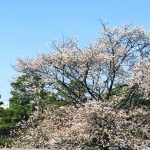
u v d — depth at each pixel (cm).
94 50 2997
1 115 4312
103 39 3105
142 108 2873
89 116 2602
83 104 2753
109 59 2955
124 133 2608
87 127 2609
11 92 4234
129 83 2862
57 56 3008
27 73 3134
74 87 3059
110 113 2602
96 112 2581
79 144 2641
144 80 2809
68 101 3111
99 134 2614
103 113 2589
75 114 2780
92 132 2616
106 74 3044
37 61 3077
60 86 3066
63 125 2861
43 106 3145
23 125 3133
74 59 2977
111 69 3012
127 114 2873
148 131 2802
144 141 2645
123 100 2950
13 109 4284
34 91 3147
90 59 2962
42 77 3088
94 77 3030
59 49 3094
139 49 3116
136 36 3083
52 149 2728
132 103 2964
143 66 2872
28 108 4275
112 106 2792
